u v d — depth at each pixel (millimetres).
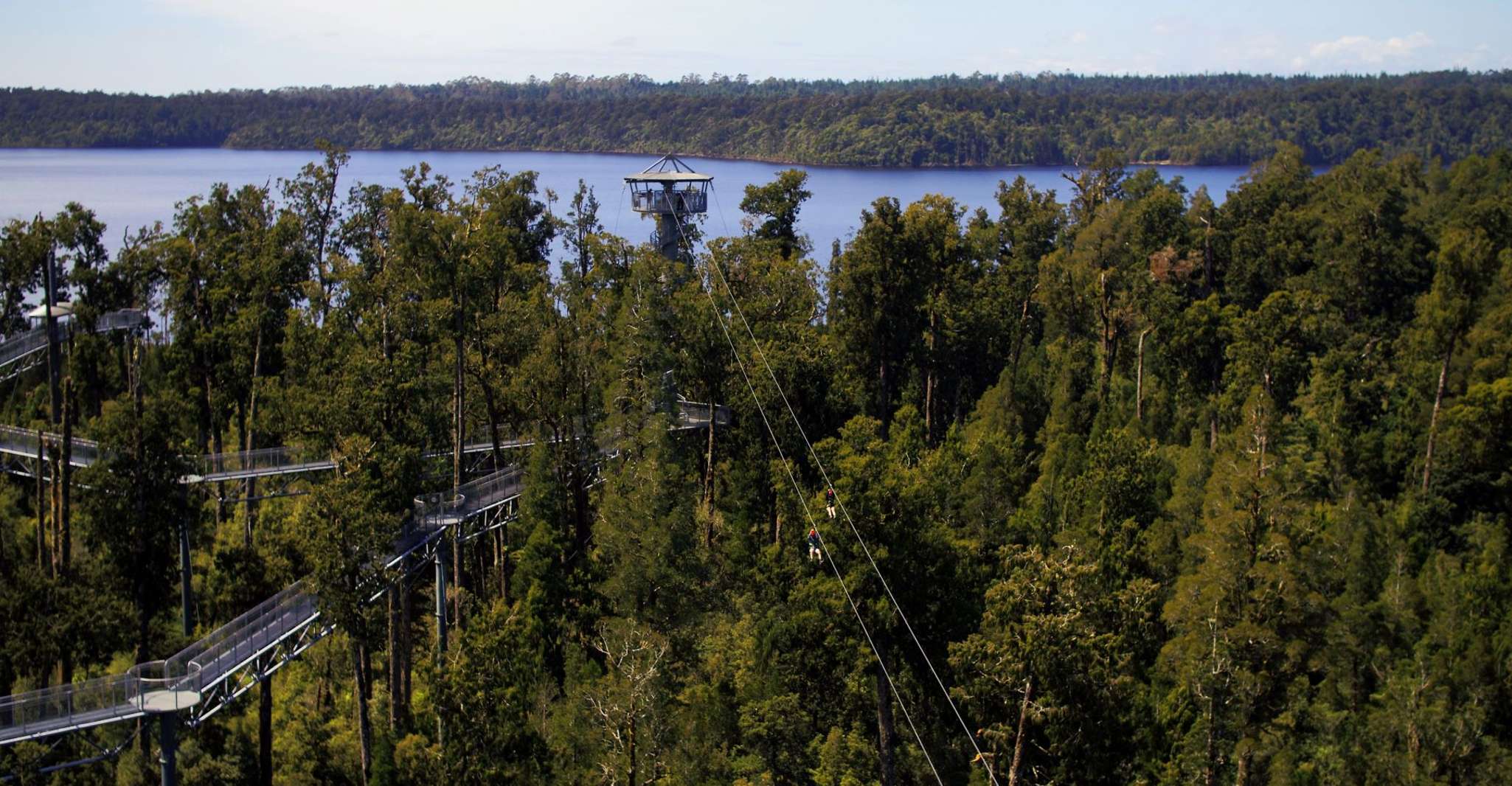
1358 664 61094
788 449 75062
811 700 58656
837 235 184875
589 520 72750
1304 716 58000
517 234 92438
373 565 53719
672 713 53312
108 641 54625
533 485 66312
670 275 80000
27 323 86875
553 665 60219
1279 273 114750
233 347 75438
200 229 81938
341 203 93500
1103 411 90438
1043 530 70500
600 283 84938
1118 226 112188
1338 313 105438
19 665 54906
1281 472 64375
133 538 55781
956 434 82812
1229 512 58438
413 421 62875
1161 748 54594
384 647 67438
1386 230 108562
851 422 69562
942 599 56688
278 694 65000
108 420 55500
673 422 72125
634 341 74062
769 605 62812
